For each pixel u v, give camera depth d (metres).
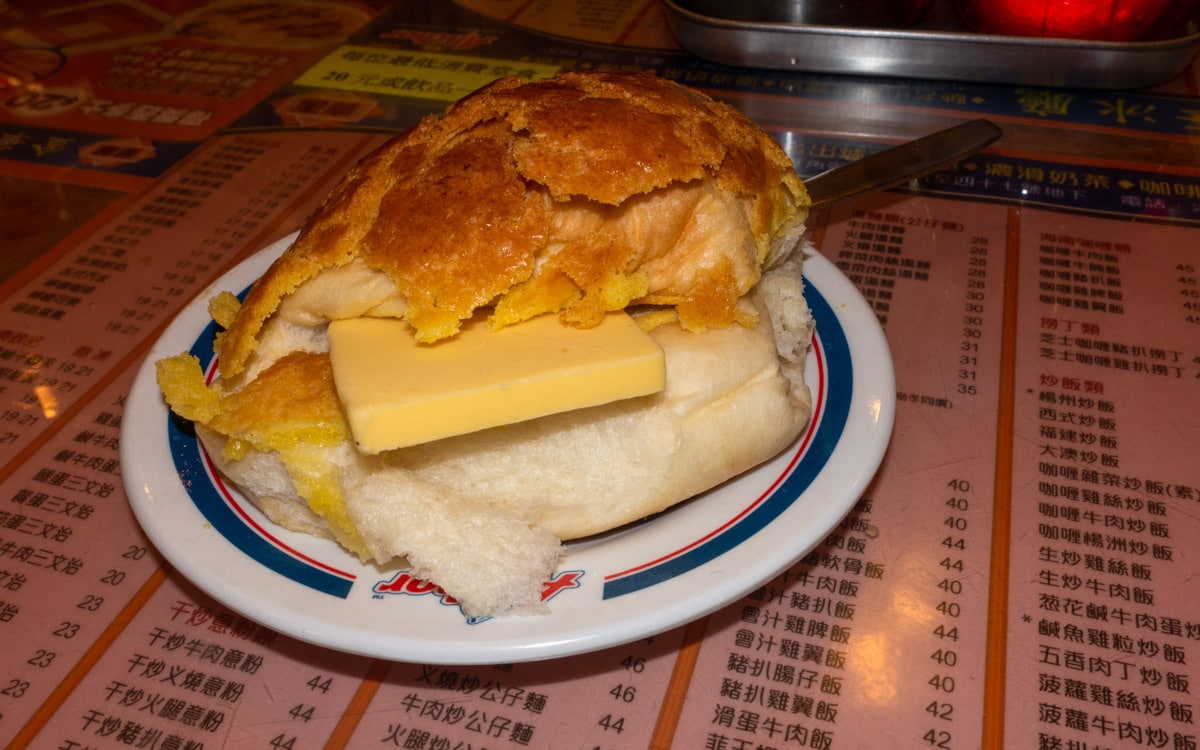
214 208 0.32
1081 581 0.19
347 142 0.36
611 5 0.46
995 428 0.23
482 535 0.18
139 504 0.19
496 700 0.17
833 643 0.18
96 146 0.36
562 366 0.17
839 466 0.18
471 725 0.17
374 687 0.18
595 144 0.18
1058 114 0.35
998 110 0.36
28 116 0.39
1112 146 0.33
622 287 0.19
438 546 0.17
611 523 0.19
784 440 0.19
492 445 0.19
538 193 0.19
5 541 0.21
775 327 0.22
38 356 0.27
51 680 0.18
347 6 0.47
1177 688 0.17
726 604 0.16
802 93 0.37
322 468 0.18
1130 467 0.22
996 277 0.28
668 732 0.17
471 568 0.17
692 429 0.19
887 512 0.21
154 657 0.18
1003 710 0.17
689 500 0.19
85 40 0.45
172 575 0.20
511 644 0.16
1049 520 0.20
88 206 0.33
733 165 0.20
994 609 0.19
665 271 0.20
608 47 0.42
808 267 0.24
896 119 0.35
